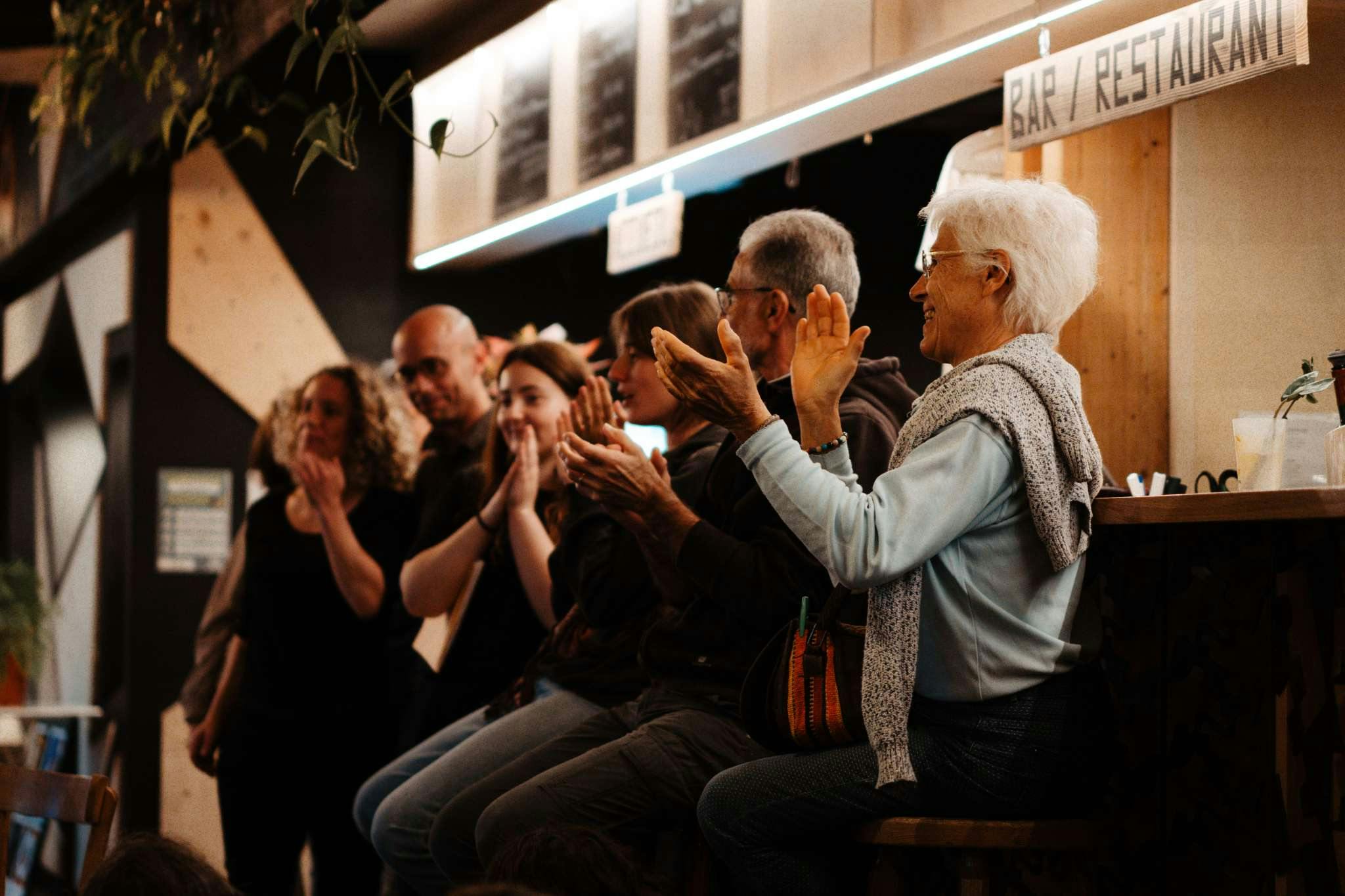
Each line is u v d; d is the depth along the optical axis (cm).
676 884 260
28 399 871
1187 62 276
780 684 222
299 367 600
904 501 203
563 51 486
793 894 225
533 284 639
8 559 884
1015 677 210
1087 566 248
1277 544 211
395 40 550
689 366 216
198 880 157
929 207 228
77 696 736
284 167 600
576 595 314
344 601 441
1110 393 343
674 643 273
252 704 438
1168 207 337
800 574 240
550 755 289
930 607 212
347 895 439
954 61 373
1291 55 257
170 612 575
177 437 584
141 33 449
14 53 693
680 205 450
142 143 530
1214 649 223
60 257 752
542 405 374
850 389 267
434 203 562
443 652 377
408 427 467
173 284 585
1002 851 218
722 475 268
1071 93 301
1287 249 320
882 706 207
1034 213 217
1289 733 206
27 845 674
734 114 415
